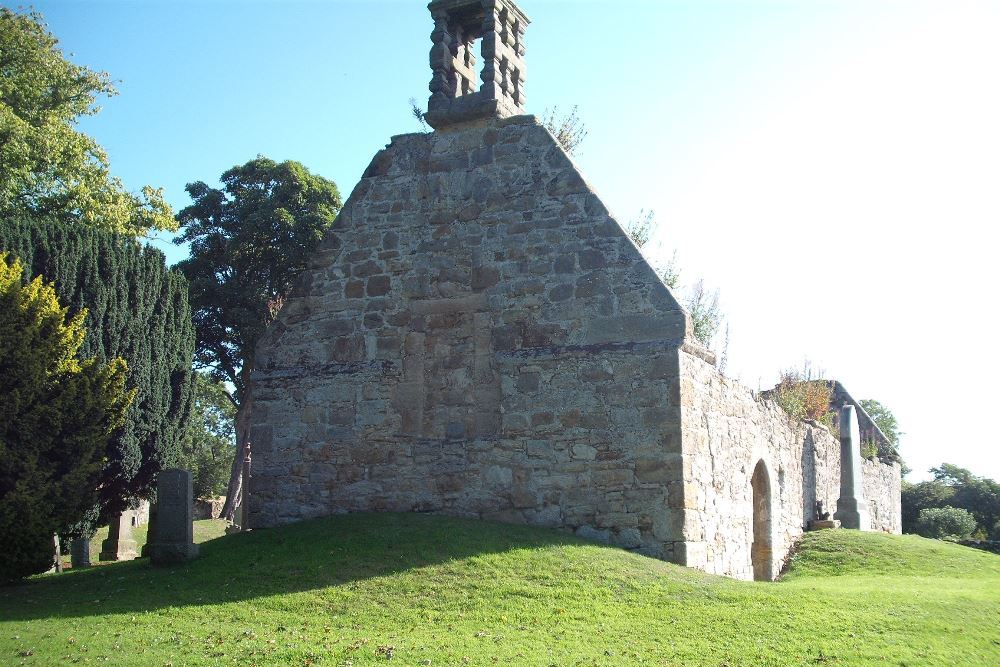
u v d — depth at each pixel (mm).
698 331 26969
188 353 22594
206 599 12039
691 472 14906
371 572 12609
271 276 37219
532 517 15250
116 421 16031
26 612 11844
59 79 29500
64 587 13297
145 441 20984
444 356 16312
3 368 14336
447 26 17891
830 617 10938
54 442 14758
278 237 36375
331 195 38281
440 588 11984
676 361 14852
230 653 9773
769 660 9555
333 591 12000
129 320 20703
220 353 37812
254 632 10555
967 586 13781
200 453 51219
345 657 9586
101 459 15695
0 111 26219
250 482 17031
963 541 30531
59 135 27922
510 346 15914
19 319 14656
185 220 37688
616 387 15102
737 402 17812
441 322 16453
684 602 11562
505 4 17781
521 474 15438
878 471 30859
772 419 20406
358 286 17109
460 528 14305
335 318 17141
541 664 9367
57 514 14461
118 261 20641
